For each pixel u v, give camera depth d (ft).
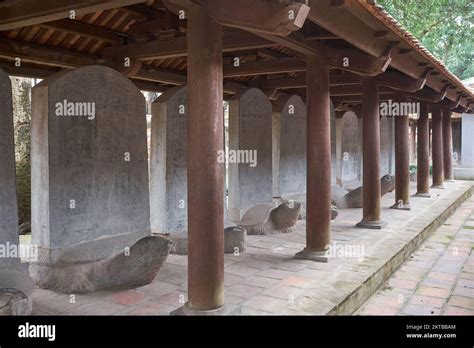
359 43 18.29
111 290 16.70
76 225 18.33
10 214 15.98
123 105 20.26
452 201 40.81
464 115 67.15
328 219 21.16
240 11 12.60
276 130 33.68
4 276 14.47
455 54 82.69
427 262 24.56
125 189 20.42
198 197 13.32
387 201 39.96
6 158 15.87
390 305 18.10
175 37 21.57
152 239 16.57
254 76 34.27
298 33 18.45
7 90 15.87
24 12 15.66
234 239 21.90
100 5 14.34
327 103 20.80
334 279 18.02
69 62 23.50
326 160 20.88
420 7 60.49
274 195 33.55
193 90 13.24
